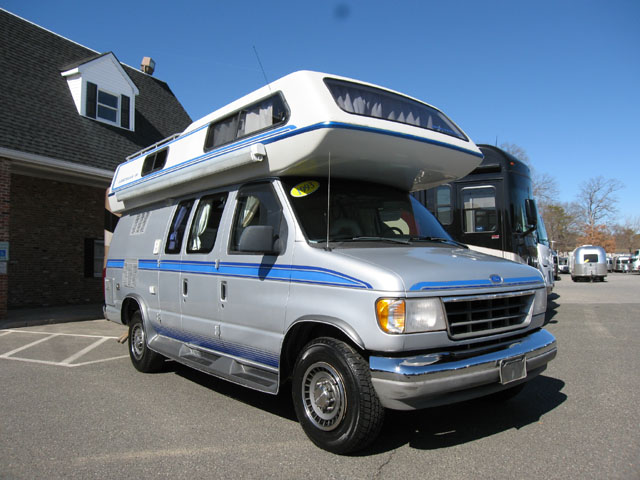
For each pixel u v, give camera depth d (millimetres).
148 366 6023
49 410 4660
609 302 14586
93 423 4289
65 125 13555
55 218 14055
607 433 3918
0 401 4957
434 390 3162
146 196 6324
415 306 3242
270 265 4082
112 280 6953
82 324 10945
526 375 3715
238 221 4621
